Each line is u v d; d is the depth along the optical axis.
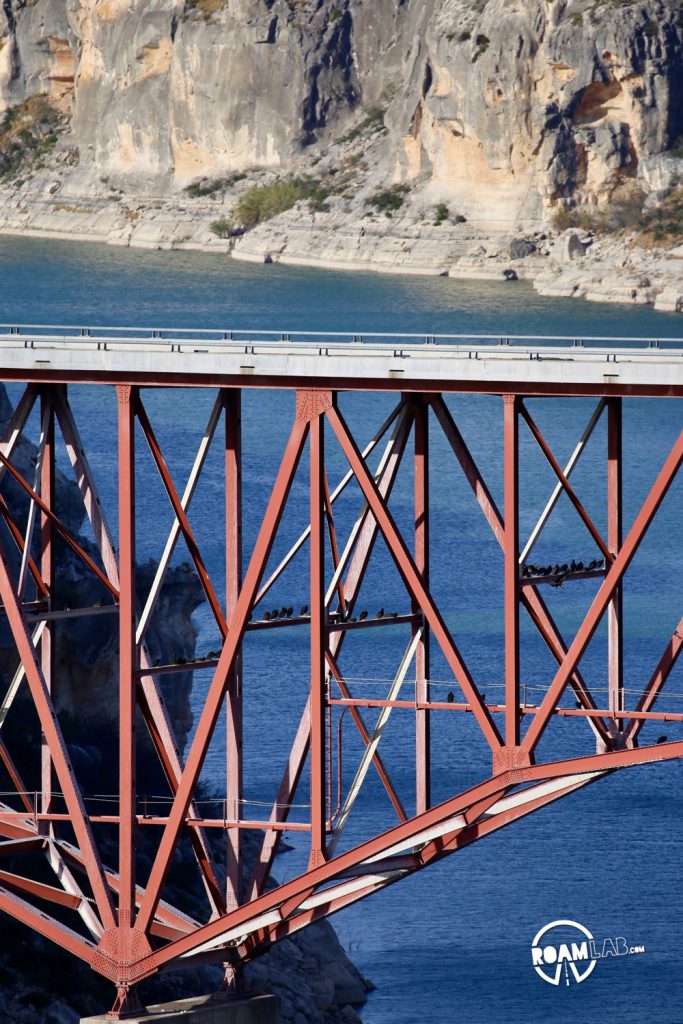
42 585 77.69
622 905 112.81
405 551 68.38
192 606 117.75
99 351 73.75
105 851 106.19
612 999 102.12
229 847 75.00
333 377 70.00
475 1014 101.25
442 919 112.19
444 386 68.75
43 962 97.44
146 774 113.44
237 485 74.50
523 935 109.69
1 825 78.31
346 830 118.25
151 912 73.94
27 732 109.56
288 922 75.31
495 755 67.75
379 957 107.69
